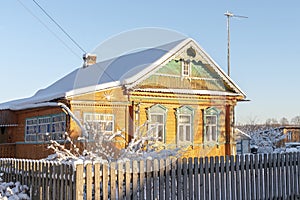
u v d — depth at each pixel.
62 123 16.16
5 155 20.55
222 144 20.09
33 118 19.08
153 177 6.82
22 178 8.26
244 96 20.94
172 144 17.81
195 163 7.31
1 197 7.78
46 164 7.29
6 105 21.00
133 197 6.58
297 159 8.96
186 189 7.14
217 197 7.51
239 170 7.87
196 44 19.30
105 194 6.42
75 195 6.27
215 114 20.09
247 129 42.28
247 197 7.91
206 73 20.03
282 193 8.55
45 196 7.25
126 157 9.56
